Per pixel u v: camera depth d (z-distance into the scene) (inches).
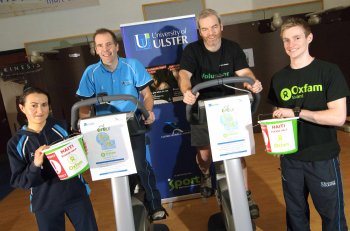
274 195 117.3
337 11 200.2
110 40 81.0
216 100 62.4
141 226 74.6
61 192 72.3
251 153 63.5
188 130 117.3
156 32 110.6
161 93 114.3
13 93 216.8
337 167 68.6
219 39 90.5
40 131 72.2
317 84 66.4
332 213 70.0
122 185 65.6
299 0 213.6
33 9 209.6
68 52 206.1
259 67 205.8
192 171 120.5
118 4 210.2
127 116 61.8
